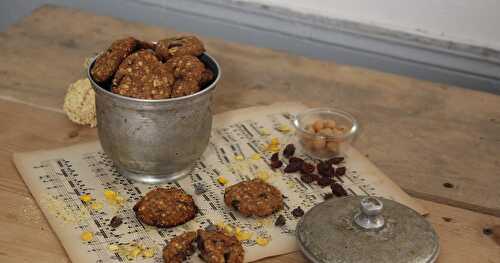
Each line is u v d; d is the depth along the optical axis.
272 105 1.25
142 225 1.03
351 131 1.16
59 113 1.21
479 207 1.09
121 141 1.04
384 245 0.97
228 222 1.03
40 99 1.24
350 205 1.02
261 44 1.64
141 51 1.06
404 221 1.00
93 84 1.03
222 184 1.09
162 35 1.44
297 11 1.59
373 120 1.24
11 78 1.28
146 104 1.01
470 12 1.50
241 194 1.04
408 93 1.32
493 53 1.53
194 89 1.04
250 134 1.18
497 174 1.15
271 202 1.04
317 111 1.20
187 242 0.98
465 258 1.02
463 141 1.21
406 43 1.56
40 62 1.33
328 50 1.61
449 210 1.08
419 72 1.58
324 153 1.15
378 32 1.57
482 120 1.27
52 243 1.00
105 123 1.05
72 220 1.03
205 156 1.14
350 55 1.61
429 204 1.09
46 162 1.11
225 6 1.62
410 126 1.24
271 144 1.16
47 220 1.03
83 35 1.42
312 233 0.98
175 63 1.06
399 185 1.12
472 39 1.53
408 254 0.96
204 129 1.07
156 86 1.03
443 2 1.51
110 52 1.07
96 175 1.10
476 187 1.12
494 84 1.55
